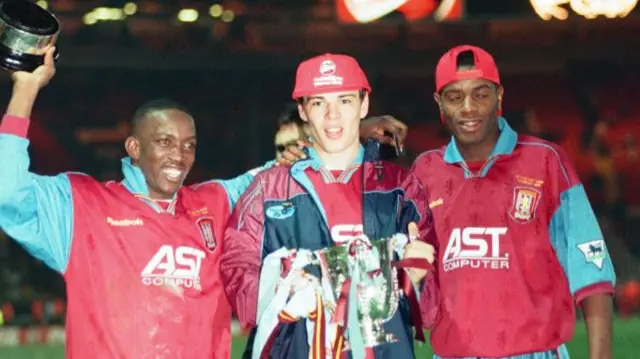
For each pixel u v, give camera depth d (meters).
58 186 4.73
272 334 4.11
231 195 4.98
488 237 4.86
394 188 4.31
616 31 23.34
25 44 4.43
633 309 15.20
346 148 4.32
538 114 24.69
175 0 22.48
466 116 4.80
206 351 4.74
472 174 4.93
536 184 4.87
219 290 4.82
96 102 23.77
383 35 23.17
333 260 4.14
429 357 8.38
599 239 4.81
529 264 4.83
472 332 4.82
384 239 4.20
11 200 4.49
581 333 10.29
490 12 23.11
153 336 4.67
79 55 22.31
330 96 4.23
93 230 4.73
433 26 23.09
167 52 22.69
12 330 14.27
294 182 4.30
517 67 24.02
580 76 24.42
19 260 19.14
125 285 4.70
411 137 24.23
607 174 23.59
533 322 4.79
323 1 22.89
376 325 4.15
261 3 22.80
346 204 4.27
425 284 4.23
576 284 4.79
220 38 22.73
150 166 4.79
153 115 4.79
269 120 23.83
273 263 4.16
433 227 4.42
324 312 4.12
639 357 9.04
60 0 22.06
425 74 23.88
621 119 24.38
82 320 4.69
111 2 22.22
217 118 23.77
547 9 23.09
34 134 23.53
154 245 4.75
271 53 23.03
